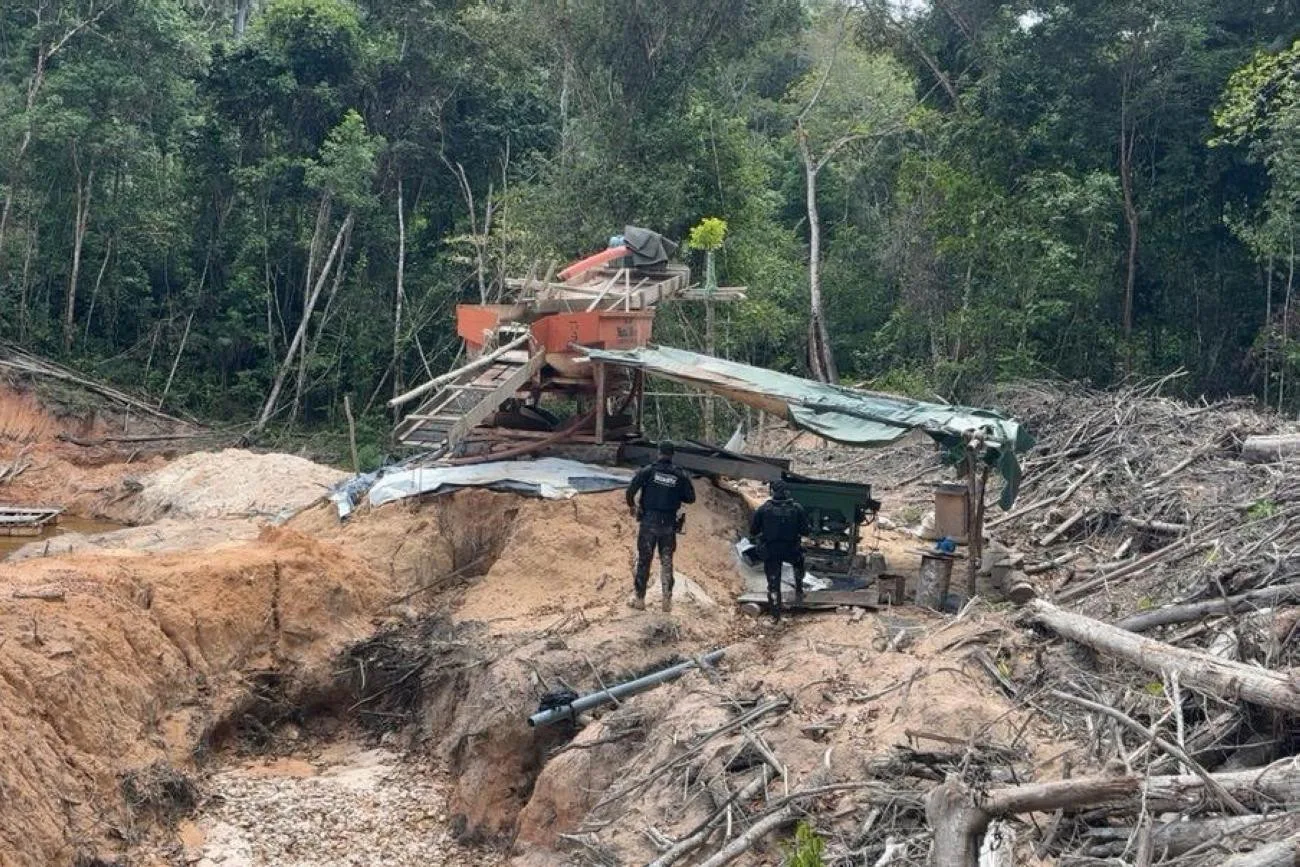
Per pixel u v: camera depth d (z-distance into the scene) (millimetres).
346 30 36094
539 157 32875
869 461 24266
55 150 34312
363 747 13781
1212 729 9422
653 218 28719
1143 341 30781
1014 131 30547
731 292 20312
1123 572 15133
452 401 17344
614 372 18125
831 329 38688
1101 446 20469
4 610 11883
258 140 37250
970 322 29922
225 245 38250
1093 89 30422
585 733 11719
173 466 27797
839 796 9469
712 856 8969
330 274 37781
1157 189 30484
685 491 14039
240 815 12016
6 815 9875
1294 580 12664
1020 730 9883
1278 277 30312
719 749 10406
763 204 32625
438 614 14891
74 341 36156
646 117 29766
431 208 38688
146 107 35250
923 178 32469
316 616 14594
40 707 11086
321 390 37250
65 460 30828
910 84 40812
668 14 29031
